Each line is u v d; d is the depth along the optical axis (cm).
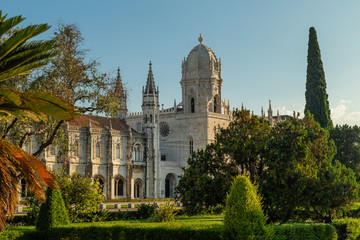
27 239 3384
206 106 13862
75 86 4869
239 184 3036
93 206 4512
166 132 14525
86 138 10831
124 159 11669
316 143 5016
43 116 2520
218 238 3100
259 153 4322
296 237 3516
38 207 4356
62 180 4375
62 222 3597
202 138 13700
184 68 14262
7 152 2502
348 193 4641
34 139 9669
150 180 12244
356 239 4531
